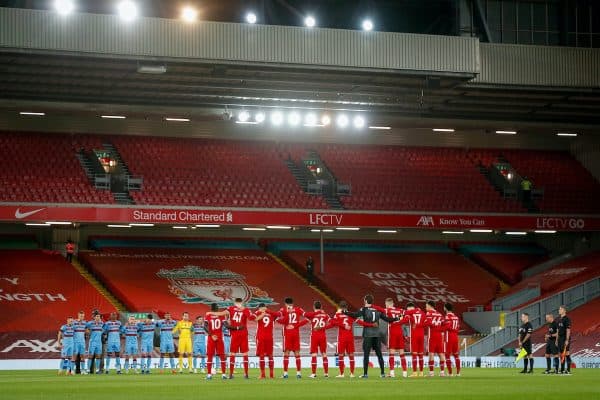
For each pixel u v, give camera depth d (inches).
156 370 1432.1
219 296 1867.6
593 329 1706.4
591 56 1771.7
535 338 1742.1
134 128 2082.9
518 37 2003.0
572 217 2076.8
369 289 1996.8
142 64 1561.3
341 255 2134.6
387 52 1644.9
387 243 2226.9
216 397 713.6
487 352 1742.1
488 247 2282.2
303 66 1614.2
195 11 1902.1
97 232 2023.9
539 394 745.6
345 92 1824.6
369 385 887.7
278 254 2113.7
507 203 2119.8
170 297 1827.0
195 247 2057.1
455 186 2144.4
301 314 1075.9
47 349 1608.0
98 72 1642.5
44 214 1749.5
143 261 1951.3
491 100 1884.8
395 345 1069.8
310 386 874.1
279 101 1884.8
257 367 1528.1
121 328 1337.4
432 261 2183.8
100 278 1875.0
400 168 2176.4
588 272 1994.3
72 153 1972.2
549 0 2030.0
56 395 753.6
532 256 2269.9
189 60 1561.3
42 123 2014.0
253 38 1592.0
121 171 1956.2
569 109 1980.8
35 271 1843.0
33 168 1888.5
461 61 1673.2
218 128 2144.4
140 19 1540.4
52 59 1540.4
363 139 2250.2
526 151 2332.7
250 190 1983.3
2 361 1521.9
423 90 1796.3
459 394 745.0
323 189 2039.9
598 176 2261.3
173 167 2004.2
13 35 1472.7
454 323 1105.4
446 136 2292.1
